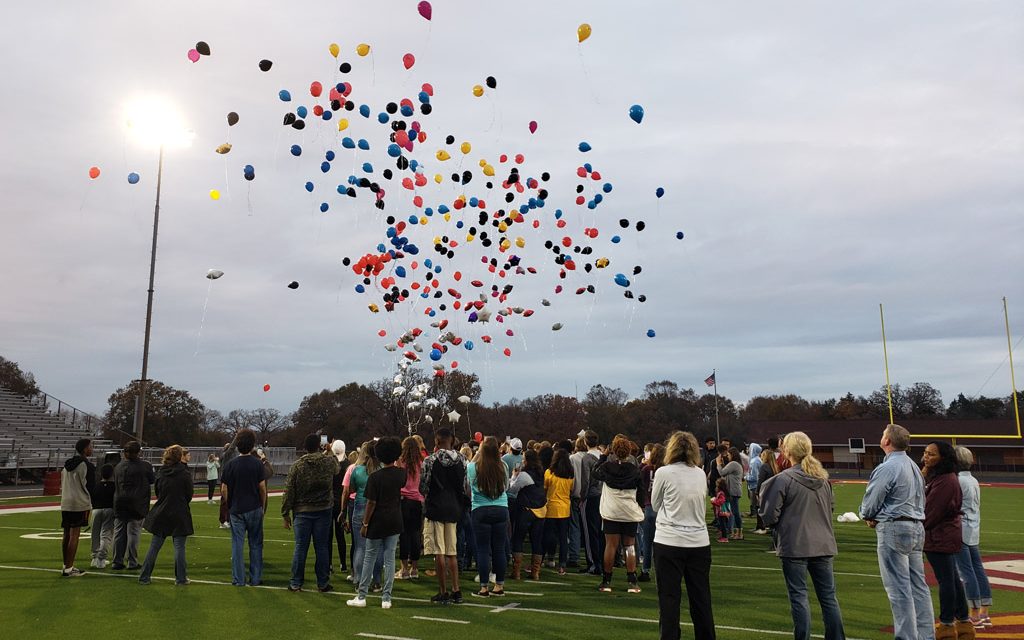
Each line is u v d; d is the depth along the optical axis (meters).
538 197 12.51
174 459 8.84
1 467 27.39
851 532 14.71
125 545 9.80
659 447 9.68
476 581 9.23
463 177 12.11
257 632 6.37
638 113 10.26
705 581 5.61
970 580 6.89
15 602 7.56
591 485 10.04
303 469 8.34
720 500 13.27
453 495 7.95
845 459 62.72
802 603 5.57
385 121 10.85
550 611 7.33
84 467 9.30
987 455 56.66
